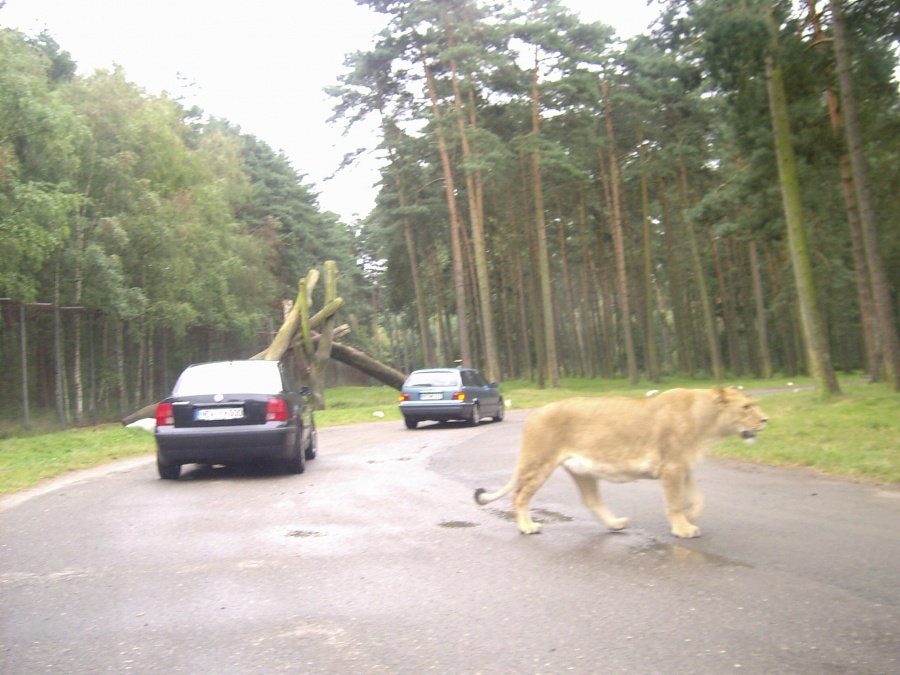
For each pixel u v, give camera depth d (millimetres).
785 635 4590
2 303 19234
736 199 28719
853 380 43312
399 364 89688
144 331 27297
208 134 46625
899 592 5359
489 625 4918
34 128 21500
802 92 21625
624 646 4488
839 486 9930
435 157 41906
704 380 49812
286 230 56969
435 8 35250
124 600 5605
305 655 4477
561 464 7457
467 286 55219
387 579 6020
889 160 24047
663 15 20359
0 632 4961
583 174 37875
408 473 12062
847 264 39906
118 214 26938
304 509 9055
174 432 11523
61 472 13359
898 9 19062
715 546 6777
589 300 55031
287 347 29938
